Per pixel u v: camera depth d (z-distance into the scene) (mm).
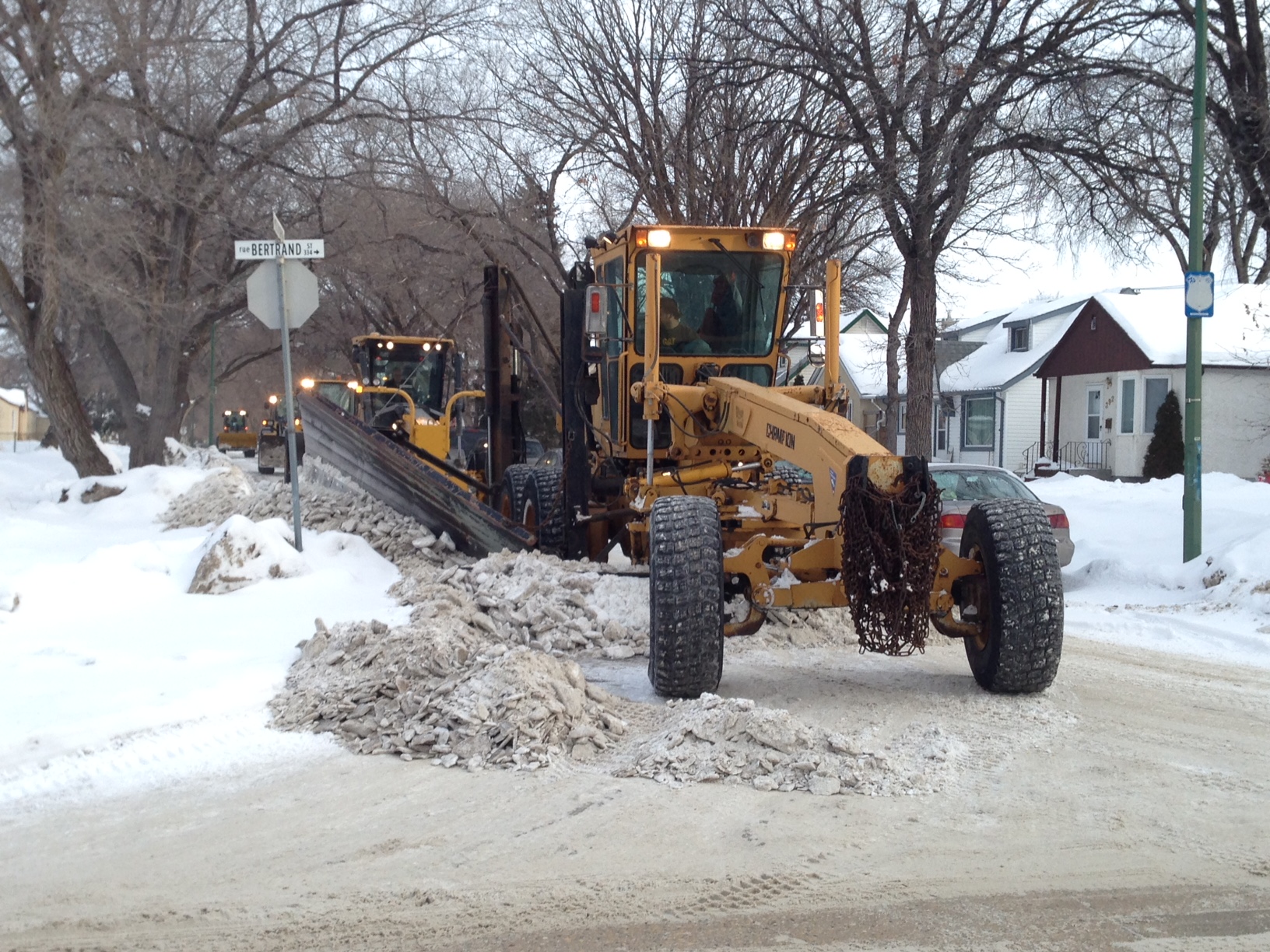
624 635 8922
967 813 5223
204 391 59688
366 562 11281
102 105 20922
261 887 4418
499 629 8984
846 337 48812
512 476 13133
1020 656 7211
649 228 9453
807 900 4281
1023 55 16469
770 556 7926
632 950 3891
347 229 25953
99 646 8008
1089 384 36094
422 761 6023
